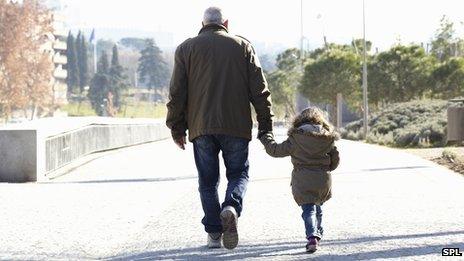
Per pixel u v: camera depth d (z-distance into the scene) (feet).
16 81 491.72
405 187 63.10
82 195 59.41
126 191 62.54
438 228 40.32
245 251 34.17
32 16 499.92
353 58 343.46
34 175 73.56
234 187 33.94
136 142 174.70
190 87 34.71
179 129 36.14
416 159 100.48
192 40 34.71
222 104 34.09
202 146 34.55
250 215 47.01
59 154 90.43
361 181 68.64
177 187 65.92
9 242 37.99
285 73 556.10
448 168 84.94
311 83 347.56
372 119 240.73
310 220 33.63
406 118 215.10
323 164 33.91
